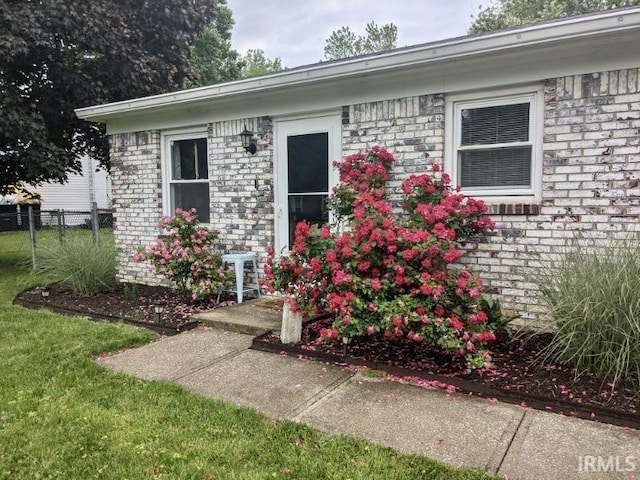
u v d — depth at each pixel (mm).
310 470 2443
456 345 3455
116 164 7633
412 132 5051
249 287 6398
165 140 7191
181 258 6090
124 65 10266
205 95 6090
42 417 3033
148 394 3395
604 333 3320
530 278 4297
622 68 4055
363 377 3695
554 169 4387
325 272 4051
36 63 9648
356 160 5230
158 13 11531
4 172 10500
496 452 2588
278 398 3336
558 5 21766
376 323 3746
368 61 4852
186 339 4754
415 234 3793
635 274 3342
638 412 2912
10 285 7836
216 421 2984
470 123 4859
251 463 2521
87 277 6895
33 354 4230
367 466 2465
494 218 4672
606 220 4199
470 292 3627
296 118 5965
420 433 2812
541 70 4367
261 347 4414
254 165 6266
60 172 9500
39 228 10172
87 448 2689
